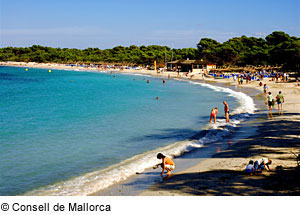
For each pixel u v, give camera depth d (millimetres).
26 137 19781
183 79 83188
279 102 26188
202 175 11945
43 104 37031
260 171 11500
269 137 17781
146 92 51562
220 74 84938
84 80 86250
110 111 30938
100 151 16500
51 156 15648
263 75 68688
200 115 27766
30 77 100000
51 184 11852
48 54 195000
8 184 11922
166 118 26500
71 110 31828
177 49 158500
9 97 45156
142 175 12688
